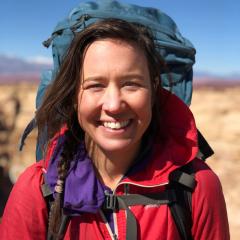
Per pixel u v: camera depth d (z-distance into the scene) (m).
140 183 0.56
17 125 14.44
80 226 0.56
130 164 0.58
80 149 0.59
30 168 0.60
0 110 14.95
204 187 0.57
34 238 0.57
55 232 0.55
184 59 0.77
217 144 9.02
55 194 0.55
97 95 0.54
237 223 5.48
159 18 0.81
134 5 0.80
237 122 9.73
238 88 12.59
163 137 0.60
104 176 0.59
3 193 6.89
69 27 0.72
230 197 6.45
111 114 0.54
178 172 0.57
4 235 0.58
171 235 0.56
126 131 0.55
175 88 0.78
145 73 0.55
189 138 0.58
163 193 0.57
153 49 0.57
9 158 11.43
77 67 0.55
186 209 0.57
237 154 8.23
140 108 0.54
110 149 0.55
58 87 0.57
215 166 8.03
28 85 17.62
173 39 0.79
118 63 0.53
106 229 0.56
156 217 0.56
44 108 0.59
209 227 0.57
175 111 0.61
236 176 7.41
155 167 0.57
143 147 0.59
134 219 0.55
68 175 0.56
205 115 10.91
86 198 0.54
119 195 0.56
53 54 0.74
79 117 0.57
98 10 0.75
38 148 0.71
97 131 0.56
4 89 17.03
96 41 0.54
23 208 0.57
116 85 0.54
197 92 12.66
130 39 0.54
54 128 0.60
